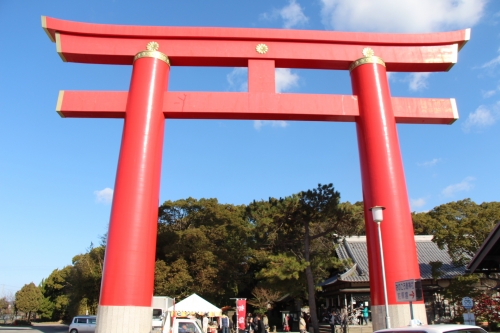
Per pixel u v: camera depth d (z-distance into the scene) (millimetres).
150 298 13625
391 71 17516
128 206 13867
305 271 23125
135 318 12891
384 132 15367
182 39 16719
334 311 26109
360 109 16078
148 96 15414
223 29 16797
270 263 22266
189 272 32625
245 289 36875
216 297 34438
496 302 18688
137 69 15953
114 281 13117
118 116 15953
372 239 14438
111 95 15750
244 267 35938
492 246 10891
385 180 14688
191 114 15828
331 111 15961
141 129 14891
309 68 17328
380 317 13594
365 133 15617
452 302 22094
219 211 37281
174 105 15742
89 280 39250
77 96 15688
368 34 17125
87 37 16484
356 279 25594
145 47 16484
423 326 5867
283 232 23234
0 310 71875
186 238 32969
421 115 16250
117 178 14406
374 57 16594
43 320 60719
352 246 30734
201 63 16891
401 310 13320
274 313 35469
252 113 15781
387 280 13633
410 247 14055
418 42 17172
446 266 27391
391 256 13820
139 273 13352
